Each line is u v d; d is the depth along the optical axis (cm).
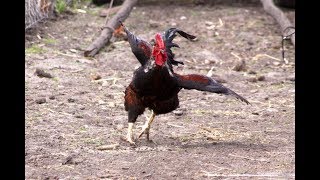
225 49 1730
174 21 1928
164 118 1215
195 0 2153
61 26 1819
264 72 1576
